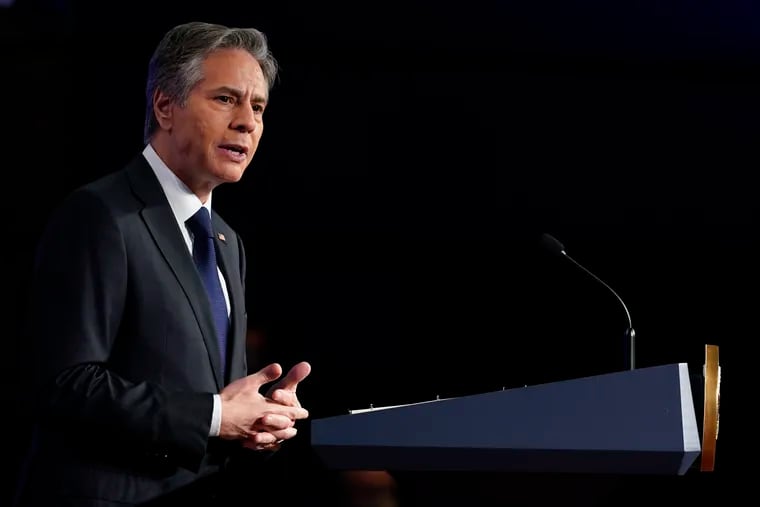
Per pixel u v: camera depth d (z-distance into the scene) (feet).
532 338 36.96
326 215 37.01
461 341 36.99
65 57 35.73
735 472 36.01
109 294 16.92
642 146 37.52
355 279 37.01
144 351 17.24
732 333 36.88
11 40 35.35
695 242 37.42
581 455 14.92
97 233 17.13
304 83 37.01
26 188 35.50
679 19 37.50
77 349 16.43
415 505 15.85
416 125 37.32
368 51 37.17
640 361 36.81
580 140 37.50
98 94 35.83
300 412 17.28
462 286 37.19
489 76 37.42
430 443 15.14
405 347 36.94
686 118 37.58
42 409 16.28
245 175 36.83
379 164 37.22
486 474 15.35
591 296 36.96
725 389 36.58
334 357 36.73
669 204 37.45
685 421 14.73
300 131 36.99
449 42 37.29
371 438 15.30
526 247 37.35
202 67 18.70
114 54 35.96
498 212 37.35
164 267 17.66
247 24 36.60
